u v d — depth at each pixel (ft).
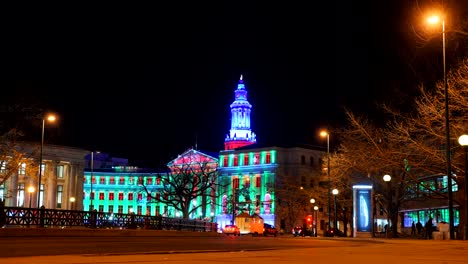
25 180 392.88
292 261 46.14
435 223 255.91
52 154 412.98
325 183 257.55
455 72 140.26
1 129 231.30
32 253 65.36
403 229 284.82
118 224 158.92
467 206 109.09
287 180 438.81
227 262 44.27
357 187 176.65
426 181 210.38
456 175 146.30
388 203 197.16
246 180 538.06
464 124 136.56
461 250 67.97
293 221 420.36
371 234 175.11
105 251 69.21
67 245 85.97
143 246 85.35
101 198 630.33
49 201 407.64
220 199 546.26
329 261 46.50
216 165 562.25
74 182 432.25
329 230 216.54
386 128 195.93
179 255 55.21
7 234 110.63
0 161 233.96
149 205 621.72
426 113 141.79
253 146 547.08
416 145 144.25
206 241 119.55
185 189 356.79
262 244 102.12
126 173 631.97
